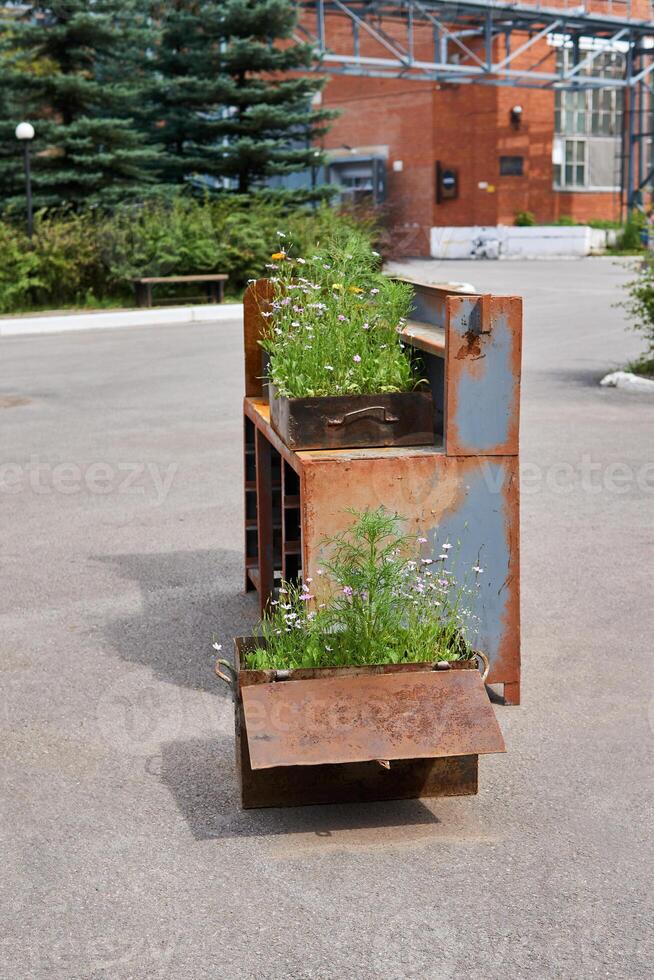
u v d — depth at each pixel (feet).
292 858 12.12
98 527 25.89
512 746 14.82
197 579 21.97
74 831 12.73
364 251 18.25
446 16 126.82
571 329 65.36
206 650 18.25
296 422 15.70
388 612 13.99
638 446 34.24
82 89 85.81
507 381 15.19
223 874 11.80
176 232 80.59
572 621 19.43
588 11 139.44
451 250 148.66
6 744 14.96
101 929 10.85
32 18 92.32
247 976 10.12
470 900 11.29
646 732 15.20
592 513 26.66
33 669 17.52
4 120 88.33
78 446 35.27
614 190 162.81
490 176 151.12
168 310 74.84
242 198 87.97
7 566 22.90
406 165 156.97
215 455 33.60
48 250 79.10
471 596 15.62
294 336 17.13
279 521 20.13
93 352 58.59
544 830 12.69
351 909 11.14
